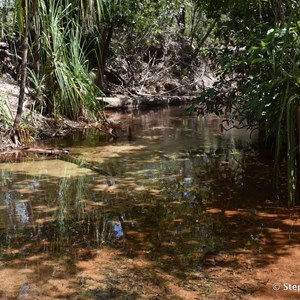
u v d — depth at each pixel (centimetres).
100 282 242
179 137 639
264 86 347
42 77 690
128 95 1130
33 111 665
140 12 1014
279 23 441
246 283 240
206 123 775
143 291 233
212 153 530
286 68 351
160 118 848
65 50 677
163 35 1342
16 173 453
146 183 414
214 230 308
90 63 1052
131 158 513
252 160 490
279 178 418
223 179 422
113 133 668
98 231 309
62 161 503
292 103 324
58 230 311
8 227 317
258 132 621
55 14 664
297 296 228
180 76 1336
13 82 849
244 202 360
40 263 264
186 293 231
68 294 231
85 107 732
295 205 350
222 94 516
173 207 352
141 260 267
